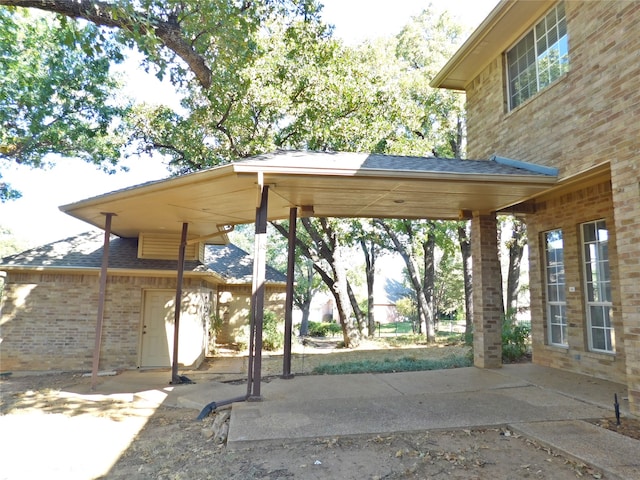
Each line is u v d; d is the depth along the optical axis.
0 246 44.25
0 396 8.24
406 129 18.50
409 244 22.59
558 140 7.13
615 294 7.53
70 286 11.90
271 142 14.03
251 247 47.44
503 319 12.62
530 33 8.45
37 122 14.68
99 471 4.37
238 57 8.95
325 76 13.95
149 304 12.20
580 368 8.24
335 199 7.94
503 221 21.11
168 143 16.16
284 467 4.22
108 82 15.61
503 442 4.80
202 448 4.96
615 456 4.19
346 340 17.61
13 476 4.26
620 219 5.73
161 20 7.21
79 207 8.25
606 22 6.12
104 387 8.82
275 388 7.51
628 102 5.67
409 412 5.85
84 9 6.25
